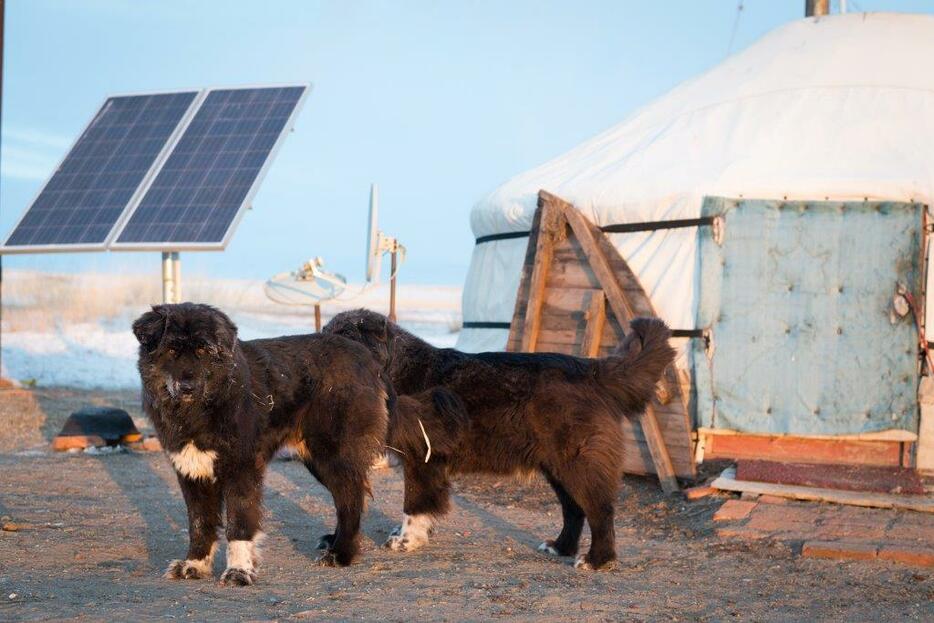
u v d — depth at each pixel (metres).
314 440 5.67
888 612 5.17
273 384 5.49
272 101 9.83
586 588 5.35
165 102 10.30
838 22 9.52
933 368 7.33
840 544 6.03
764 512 6.70
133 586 5.16
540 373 5.94
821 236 7.55
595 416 5.81
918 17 9.56
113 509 6.74
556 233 8.22
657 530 6.68
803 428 7.52
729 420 7.62
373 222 8.53
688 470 7.46
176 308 5.12
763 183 7.68
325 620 4.75
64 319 18.59
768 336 7.60
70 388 12.25
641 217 8.00
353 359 5.74
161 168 9.50
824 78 8.74
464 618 4.84
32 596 4.95
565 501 6.04
